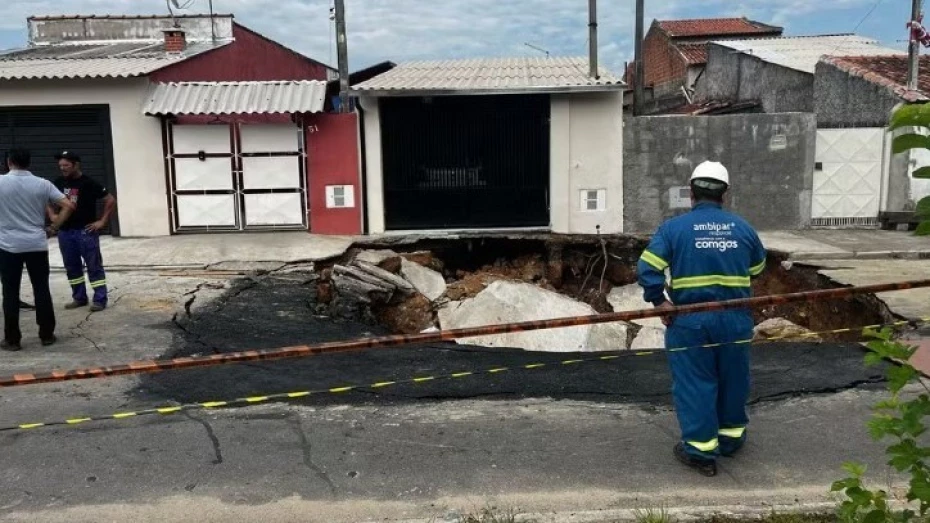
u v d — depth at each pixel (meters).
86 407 5.22
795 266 10.52
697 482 4.10
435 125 12.96
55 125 12.78
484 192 13.12
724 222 4.20
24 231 6.40
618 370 6.08
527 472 4.23
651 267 4.14
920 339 6.64
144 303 8.44
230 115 12.69
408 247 12.35
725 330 4.08
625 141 13.03
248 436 4.73
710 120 13.02
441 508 3.85
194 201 13.05
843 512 3.00
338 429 4.85
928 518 3.11
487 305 9.00
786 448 4.52
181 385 5.68
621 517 3.70
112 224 13.02
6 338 6.57
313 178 13.01
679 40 27.56
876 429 2.72
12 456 4.43
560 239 12.27
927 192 12.88
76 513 3.81
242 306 8.39
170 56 14.69
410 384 5.73
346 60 14.09
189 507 3.87
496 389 5.62
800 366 6.07
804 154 13.09
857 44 20.22
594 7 13.16
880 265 10.26
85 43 18.69
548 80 13.02
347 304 8.41
